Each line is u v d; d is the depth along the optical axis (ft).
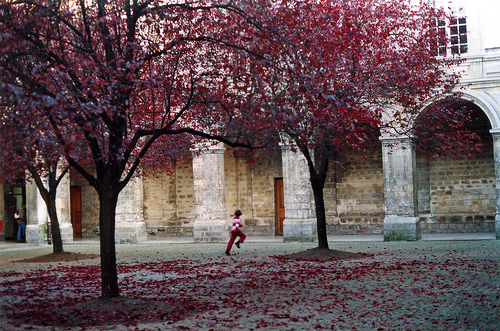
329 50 50.29
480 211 85.87
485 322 28.22
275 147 37.24
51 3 34.83
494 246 64.49
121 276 50.34
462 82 75.46
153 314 32.89
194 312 33.71
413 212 76.69
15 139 28.84
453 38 75.97
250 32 36.88
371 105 61.31
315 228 82.23
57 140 30.86
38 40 34.14
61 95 28.58
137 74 36.50
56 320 32.12
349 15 55.67
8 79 31.71
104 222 36.29
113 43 37.93
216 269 53.31
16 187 104.68
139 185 90.74
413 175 76.95
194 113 46.44
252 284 42.86
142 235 90.43
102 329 29.73
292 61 36.65
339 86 53.98
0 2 32.37
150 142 37.17
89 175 35.96
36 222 92.58
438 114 63.00
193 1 42.57
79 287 45.06
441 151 61.93
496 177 73.26
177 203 99.76
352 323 29.50
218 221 85.40
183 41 38.78
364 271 47.32
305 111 36.63
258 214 96.02
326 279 44.19
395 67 58.49
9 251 83.71
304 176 80.94
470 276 42.39
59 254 69.05
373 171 91.40
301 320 30.30
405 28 64.90
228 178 97.25
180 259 63.93
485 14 75.20
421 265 50.16
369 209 91.45
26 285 46.70
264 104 35.73
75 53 35.65
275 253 66.64
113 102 35.12
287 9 38.24
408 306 33.09
